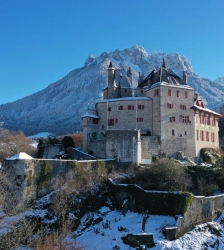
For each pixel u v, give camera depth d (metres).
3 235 34.88
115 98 81.12
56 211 48.38
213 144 80.00
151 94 74.06
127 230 45.56
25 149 76.94
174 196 48.75
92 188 53.97
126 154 63.72
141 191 51.19
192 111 74.19
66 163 55.09
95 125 76.62
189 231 46.75
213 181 57.62
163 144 70.00
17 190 49.31
